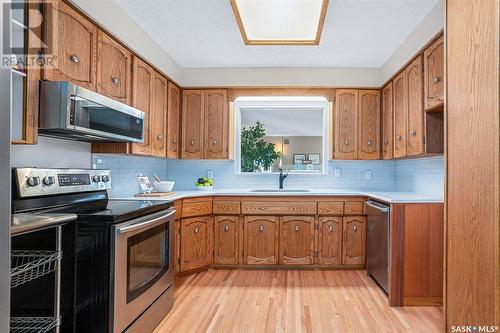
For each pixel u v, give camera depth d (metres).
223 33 2.80
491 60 1.27
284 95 3.71
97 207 1.99
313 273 3.25
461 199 1.48
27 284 1.38
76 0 1.87
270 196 3.35
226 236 3.38
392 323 2.18
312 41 2.88
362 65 3.56
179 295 2.67
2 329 0.96
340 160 3.87
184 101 3.70
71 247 1.58
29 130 1.57
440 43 2.30
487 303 1.29
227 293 2.71
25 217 1.26
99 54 2.15
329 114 3.86
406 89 2.92
